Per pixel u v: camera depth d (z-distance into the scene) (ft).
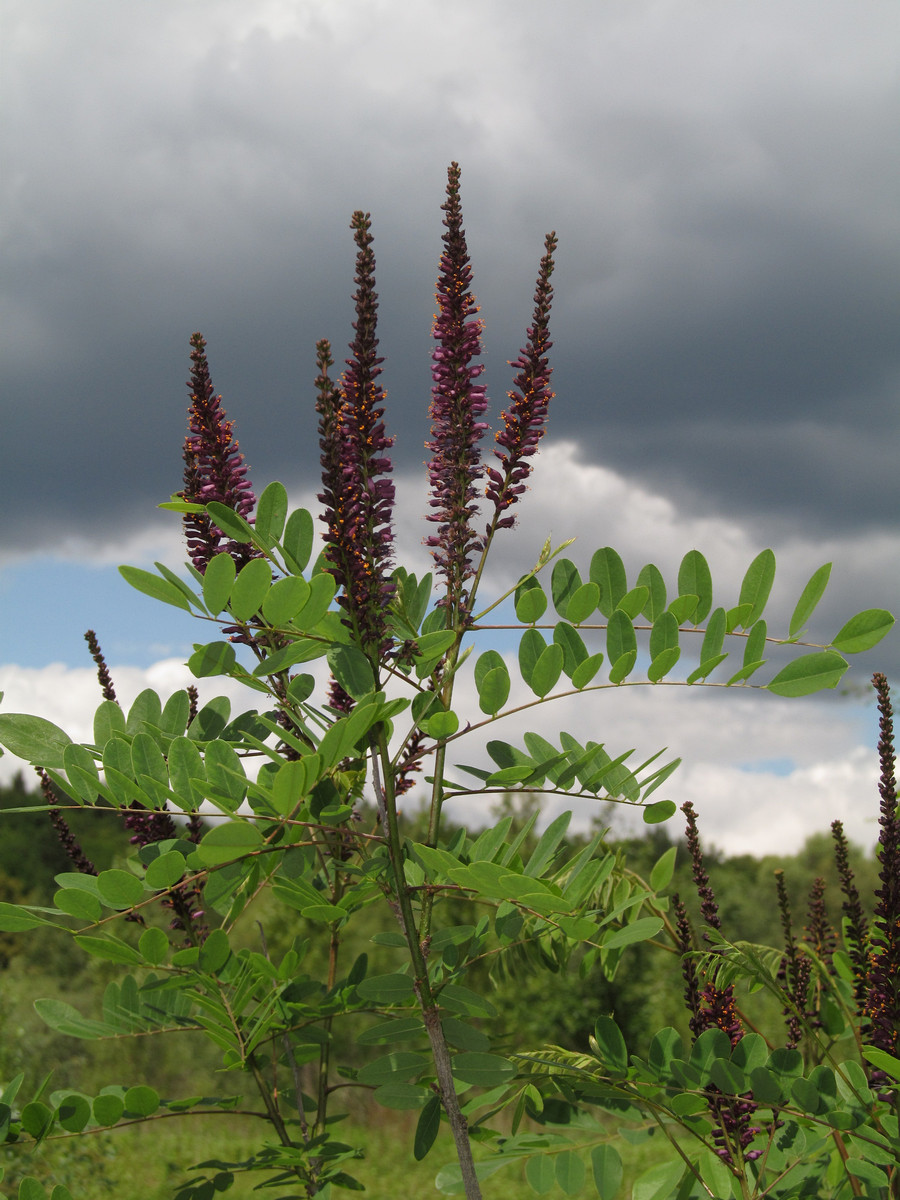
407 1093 7.82
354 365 7.54
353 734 6.73
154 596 7.50
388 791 7.85
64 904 7.36
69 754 7.91
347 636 7.81
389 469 7.57
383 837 8.30
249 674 8.03
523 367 8.45
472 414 8.37
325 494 7.32
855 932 9.46
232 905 9.47
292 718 7.96
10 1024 40.75
